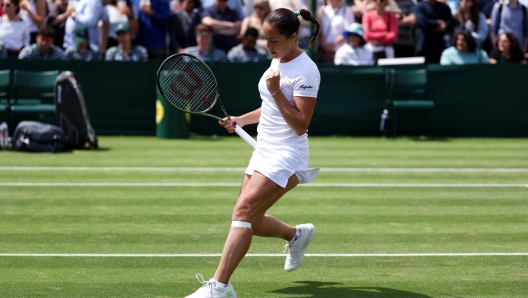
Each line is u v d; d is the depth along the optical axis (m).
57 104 21.72
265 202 8.34
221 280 8.12
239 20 28.06
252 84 25.55
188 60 9.59
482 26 28.78
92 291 9.02
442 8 27.81
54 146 21.23
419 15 27.81
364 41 27.17
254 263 10.52
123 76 25.27
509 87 26.09
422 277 9.84
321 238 12.07
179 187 16.50
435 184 17.42
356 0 29.89
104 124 25.44
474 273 10.05
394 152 22.75
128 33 25.62
